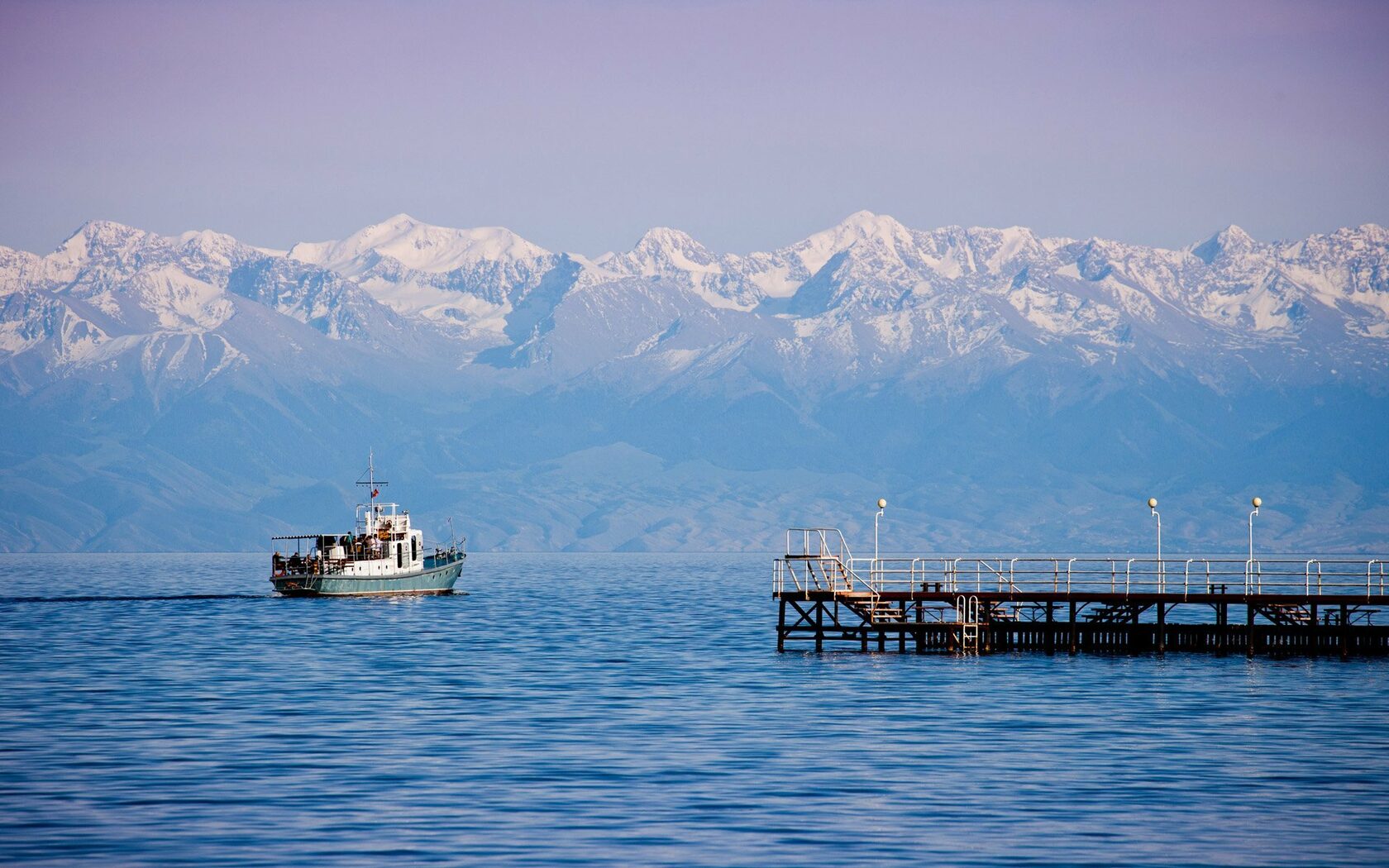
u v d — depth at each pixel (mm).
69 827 188875
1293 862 177875
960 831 189750
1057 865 176000
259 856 177000
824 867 174500
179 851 179250
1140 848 182625
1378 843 185250
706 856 178125
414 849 180375
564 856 178125
